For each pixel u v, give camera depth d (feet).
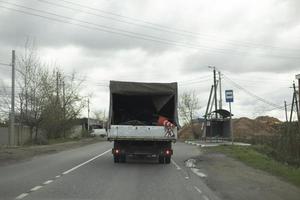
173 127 83.30
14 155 108.88
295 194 47.06
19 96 187.21
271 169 71.87
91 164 83.56
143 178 61.36
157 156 86.02
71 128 263.29
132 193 46.91
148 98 91.15
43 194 45.29
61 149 143.43
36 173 66.59
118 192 47.42
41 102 190.60
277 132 99.14
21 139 187.62
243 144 150.00
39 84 191.83
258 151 114.32
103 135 325.42
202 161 91.45
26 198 42.63
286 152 85.61
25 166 79.10
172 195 45.93
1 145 158.30
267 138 132.05
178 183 56.18
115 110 91.35
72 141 223.51
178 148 146.20
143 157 96.07
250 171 71.46
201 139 223.71
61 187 50.72
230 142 172.04
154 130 82.89
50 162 88.63
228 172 70.18
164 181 58.18
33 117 187.83
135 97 90.84
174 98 87.86
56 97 223.51
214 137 186.50
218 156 104.53
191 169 75.25
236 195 46.26
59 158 100.83
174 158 100.78
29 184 53.31
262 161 85.71
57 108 221.66
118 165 81.56
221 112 180.86
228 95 125.59
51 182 55.36
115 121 90.63
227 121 184.44
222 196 45.62
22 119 186.09
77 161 91.35
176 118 86.33
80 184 53.67
